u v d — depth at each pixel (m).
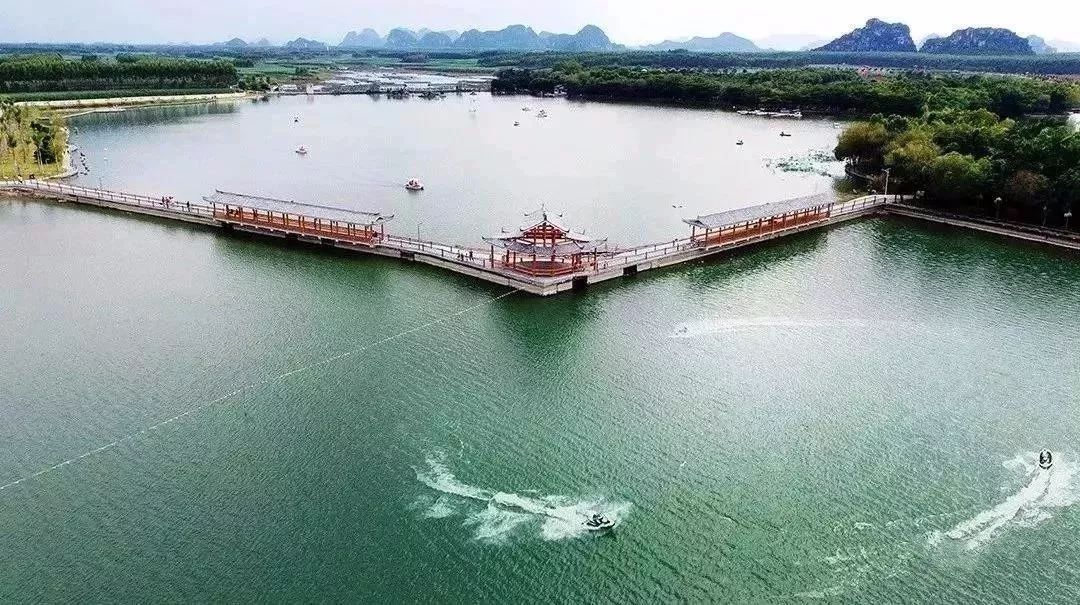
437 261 144.88
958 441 88.81
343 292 132.62
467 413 93.62
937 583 69.00
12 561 70.06
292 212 161.75
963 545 73.19
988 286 136.25
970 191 175.38
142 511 76.38
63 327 117.06
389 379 101.62
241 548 71.81
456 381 101.38
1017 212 174.88
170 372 103.00
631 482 81.44
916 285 137.12
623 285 136.75
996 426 91.81
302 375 102.50
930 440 89.00
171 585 67.62
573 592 67.75
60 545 72.00
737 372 104.44
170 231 169.00
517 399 96.88
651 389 99.75
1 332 115.00
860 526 75.56
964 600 67.25
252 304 126.81
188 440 87.75
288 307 125.75
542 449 86.69
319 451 85.88
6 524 74.56
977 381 102.12
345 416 92.75
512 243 136.88
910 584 68.88
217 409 93.94
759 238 161.50
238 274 141.62
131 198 185.25
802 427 91.44
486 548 72.25
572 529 74.62
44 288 133.75
